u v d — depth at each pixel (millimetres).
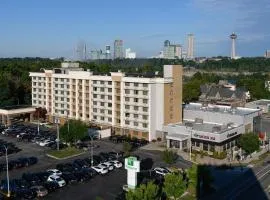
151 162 106562
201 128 124812
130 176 82312
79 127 120688
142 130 134625
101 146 124375
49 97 167875
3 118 159125
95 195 80375
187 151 119500
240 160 111312
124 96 138875
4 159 107312
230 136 120688
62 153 113688
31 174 91188
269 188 86625
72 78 156500
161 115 133500
